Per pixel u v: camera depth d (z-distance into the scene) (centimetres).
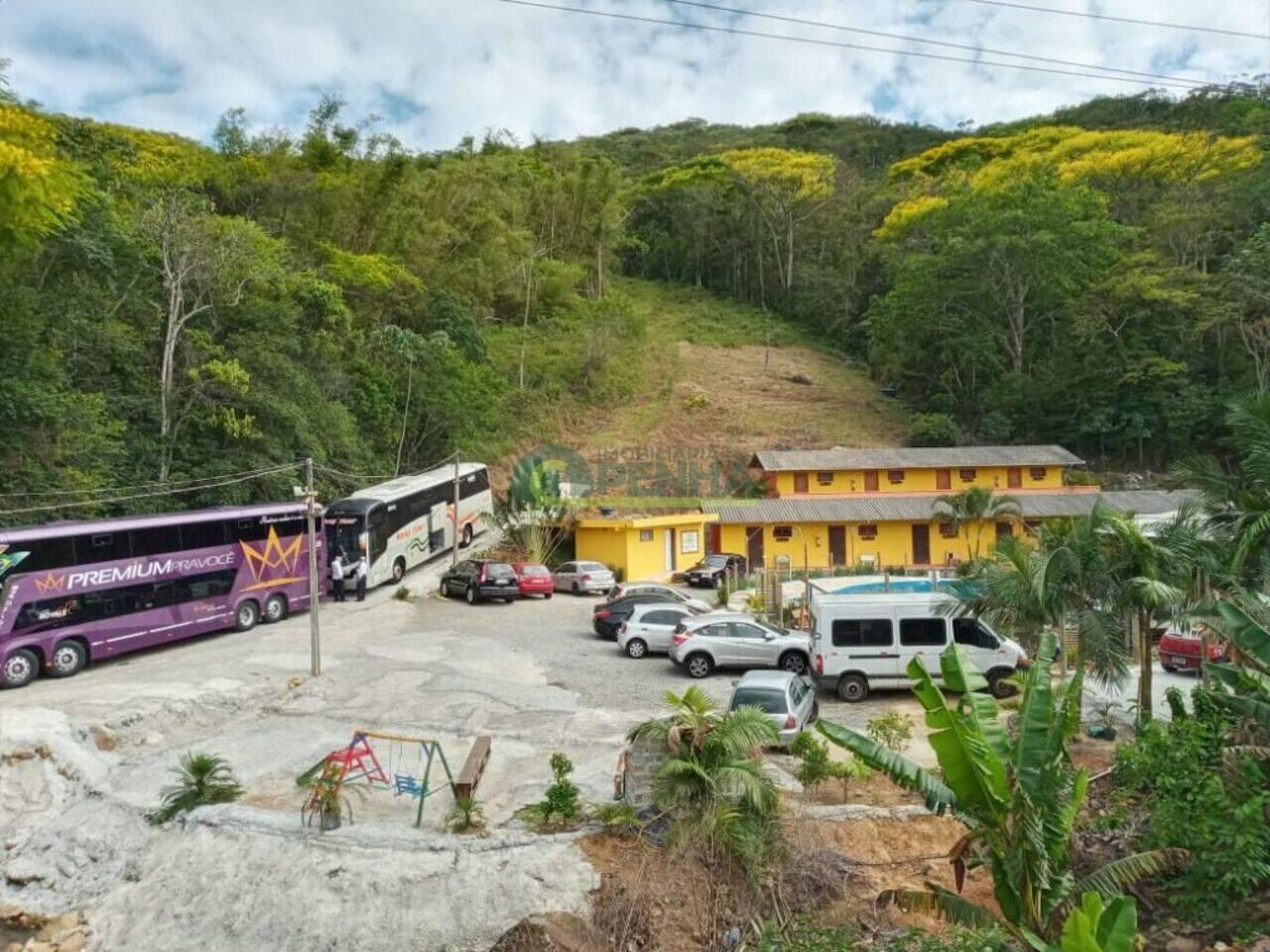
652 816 1314
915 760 1609
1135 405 5472
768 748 1645
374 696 2000
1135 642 2350
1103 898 998
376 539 3300
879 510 4194
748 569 3953
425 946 1175
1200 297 5391
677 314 8900
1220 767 1249
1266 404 1490
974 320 6206
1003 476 4619
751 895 1215
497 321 6606
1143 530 1680
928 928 1171
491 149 9069
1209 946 1071
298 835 1345
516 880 1239
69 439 2764
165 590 2380
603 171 8138
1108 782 1412
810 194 9438
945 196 7906
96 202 3036
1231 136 7512
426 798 1480
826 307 8738
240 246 3522
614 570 3831
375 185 5334
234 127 5062
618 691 2064
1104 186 7025
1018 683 1688
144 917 1283
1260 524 1401
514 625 2841
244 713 1908
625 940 1170
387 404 4431
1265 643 1084
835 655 2025
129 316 3338
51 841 1434
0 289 2639
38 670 2067
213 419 3328
